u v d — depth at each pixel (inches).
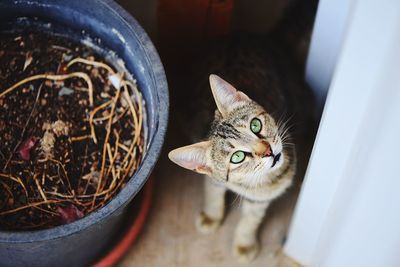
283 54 26.8
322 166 19.9
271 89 24.7
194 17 26.4
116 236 24.6
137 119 22.5
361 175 18.0
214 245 26.4
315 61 24.5
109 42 22.9
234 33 26.8
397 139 16.0
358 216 19.4
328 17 22.0
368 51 15.4
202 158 20.7
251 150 21.1
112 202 18.8
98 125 22.6
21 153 22.0
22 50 23.3
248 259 25.9
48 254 20.6
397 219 18.3
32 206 21.4
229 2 25.8
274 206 27.3
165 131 19.4
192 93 25.8
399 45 14.8
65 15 22.8
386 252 20.0
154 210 27.0
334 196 20.7
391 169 16.9
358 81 16.3
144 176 19.0
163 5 25.8
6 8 22.6
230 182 22.3
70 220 21.2
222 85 20.8
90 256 23.4
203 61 26.1
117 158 22.2
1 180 21.6
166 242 26.4
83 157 22.2
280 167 22.5
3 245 19.1
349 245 21.0
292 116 25.4
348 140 18.2
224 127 21.1
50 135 22.3
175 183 27.5
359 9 14.8
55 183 21.8
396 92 15.2
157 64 20.3
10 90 22.6
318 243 23.7
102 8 21.4
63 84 23.0
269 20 29.3
